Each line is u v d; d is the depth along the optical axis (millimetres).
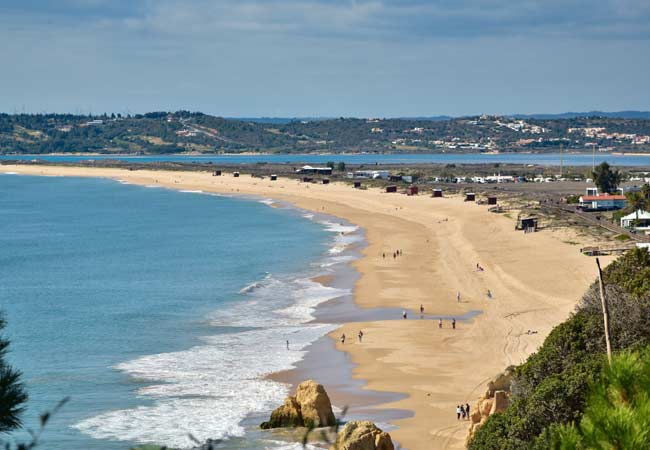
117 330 81500
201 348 74062
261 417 55188
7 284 109438
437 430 52531
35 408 56156
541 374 42531
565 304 87125
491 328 79188
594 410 11711
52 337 78500
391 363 68438
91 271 120312
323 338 77312
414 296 96312
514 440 35344
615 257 107938
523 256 117188
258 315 87812
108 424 53250
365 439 43312
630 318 43562
